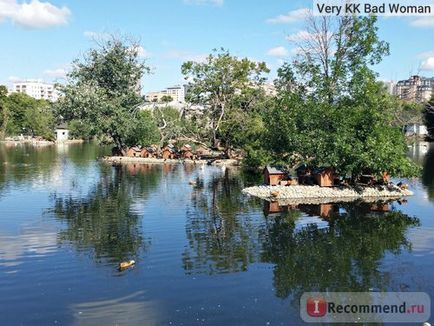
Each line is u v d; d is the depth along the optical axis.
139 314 11.78
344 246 18.06
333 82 33.47
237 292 13.27
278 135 34.00
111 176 40.66
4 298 12.83
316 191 29.52
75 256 16.58
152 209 25.36
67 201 27.86
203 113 62.12
